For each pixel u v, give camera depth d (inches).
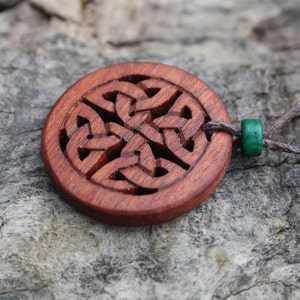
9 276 5.6
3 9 7.6
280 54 7.3
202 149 5.6
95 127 5.8
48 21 7.5
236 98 6.7
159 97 5.9
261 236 5.7
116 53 7.2
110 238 5.7
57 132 5.8
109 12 7.6
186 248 5.6
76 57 7.1
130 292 5.5
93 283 5.5
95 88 6.1
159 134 5.7
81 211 5.6
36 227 5.7
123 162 5.6
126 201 5.4
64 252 5.6
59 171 5.6
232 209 5.8
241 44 7.4
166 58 7.1
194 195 5.4
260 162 6.1
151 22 7.6
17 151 6.3
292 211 5.9
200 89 6.0
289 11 7.7
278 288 5.6
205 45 7.4
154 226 5.7
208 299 5.4
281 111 6.6
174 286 5.5
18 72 6.9
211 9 7.7
